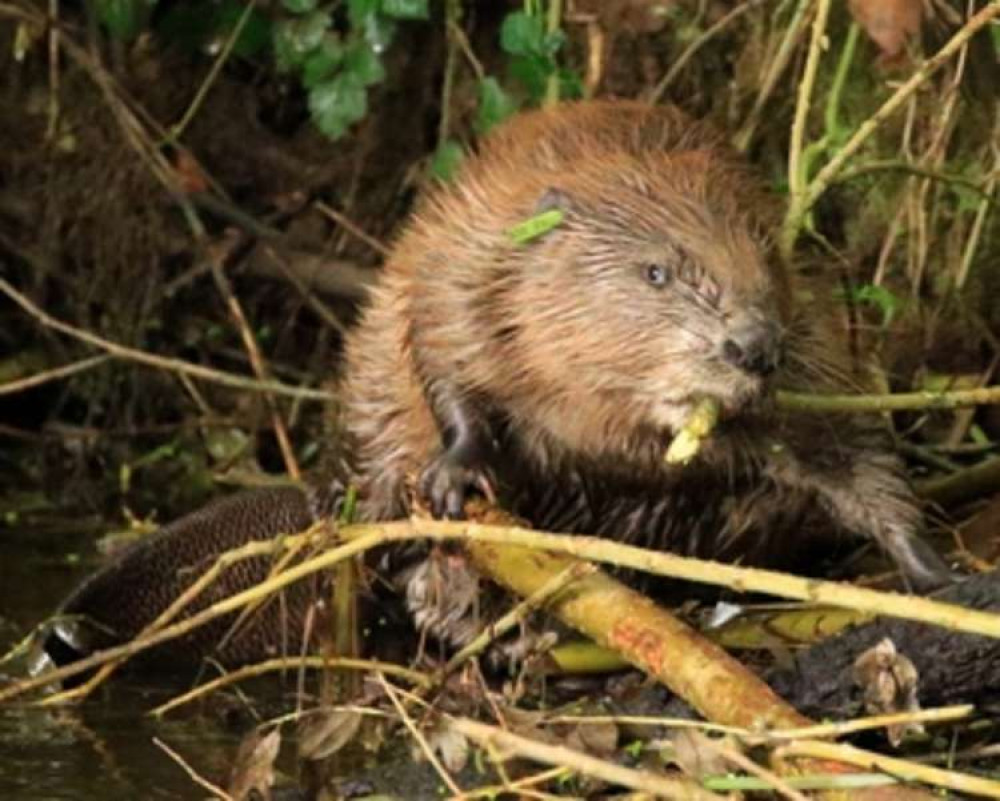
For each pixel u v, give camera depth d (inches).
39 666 377.4
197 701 365.1
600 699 332.2
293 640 387.2
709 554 371.2
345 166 546.0
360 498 381.4
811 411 353.1
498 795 294.5
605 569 367.6
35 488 522.6
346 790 309.1
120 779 323.6
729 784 261.4
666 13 507.2
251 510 394.6
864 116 490.6
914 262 481.4
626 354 339.0
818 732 261.9
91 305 547.2
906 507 358.9
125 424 538.0
